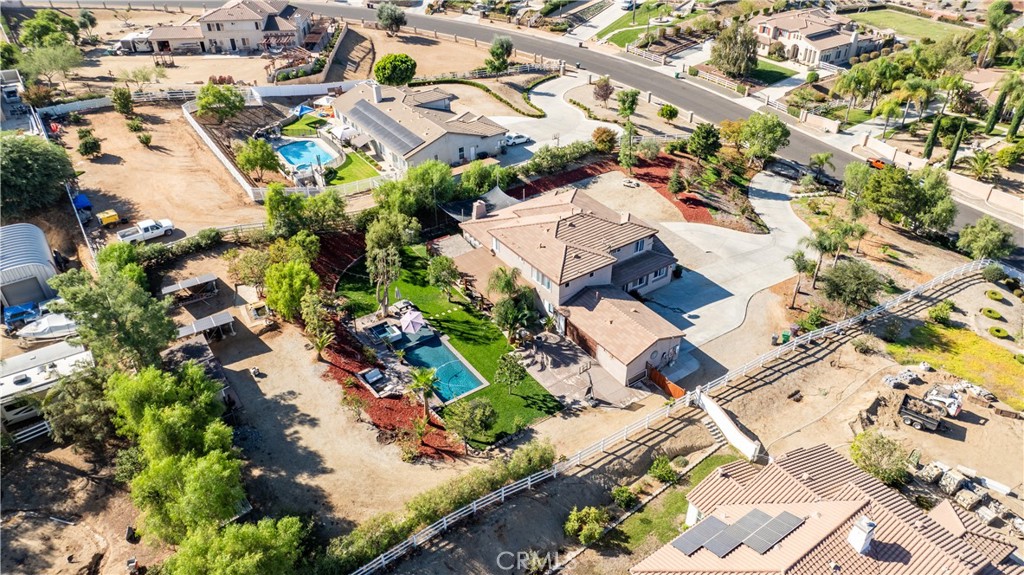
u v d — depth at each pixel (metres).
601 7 151.50
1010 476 47.78
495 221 68.25
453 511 42.47
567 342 59.53
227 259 64.94
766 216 79.62
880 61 99.88
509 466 44.41
